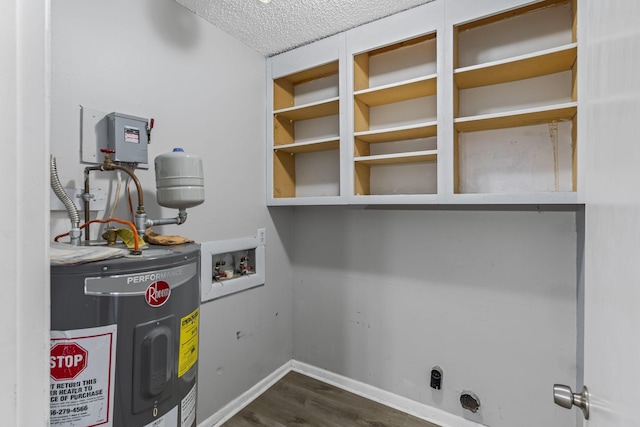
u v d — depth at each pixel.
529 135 1.52
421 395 1.84
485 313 1.66
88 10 1.21
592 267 0.58
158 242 1.09
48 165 0.38
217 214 1.76
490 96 1.60
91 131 1.21
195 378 0.94
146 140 1.34
